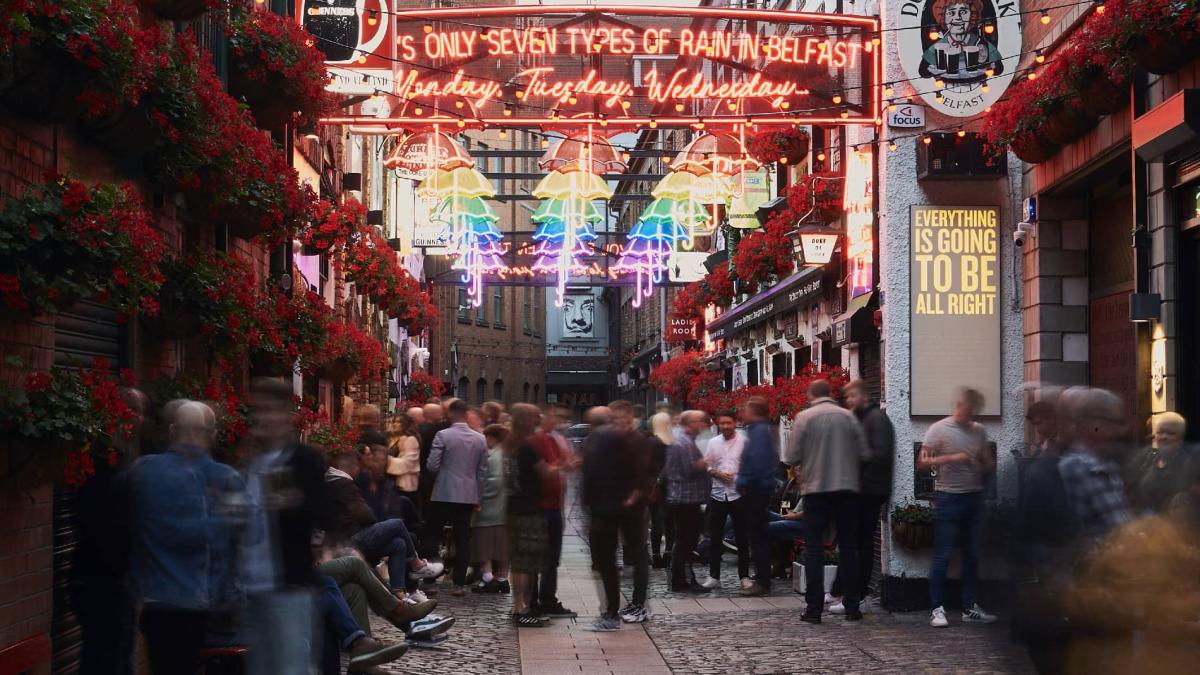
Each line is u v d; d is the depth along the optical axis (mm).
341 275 20609
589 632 11047
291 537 6363
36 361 6648
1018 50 13328
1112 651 5762
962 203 13516
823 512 11539
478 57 14469
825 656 9641
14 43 5570
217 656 7012
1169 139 9234
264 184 9281
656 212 23844
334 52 13625
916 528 12633
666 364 31391
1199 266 9852
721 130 15242
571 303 70125
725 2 28125
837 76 14203
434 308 24531
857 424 11641
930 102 13344
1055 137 11562
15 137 6301
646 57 14586
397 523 11734
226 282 8883
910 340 13414
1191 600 5641
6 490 6211
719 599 13312
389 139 31031
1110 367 12234
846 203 16094
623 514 11312
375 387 27375
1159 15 8711
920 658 9477
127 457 6562
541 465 11508
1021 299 13406
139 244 5984
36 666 6473
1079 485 5859
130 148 7480
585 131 15812
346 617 8547
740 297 27344
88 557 6543
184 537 6281
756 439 13422
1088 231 12828
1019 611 5980
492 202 57438
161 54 7363
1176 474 7484
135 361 8578
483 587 14070
